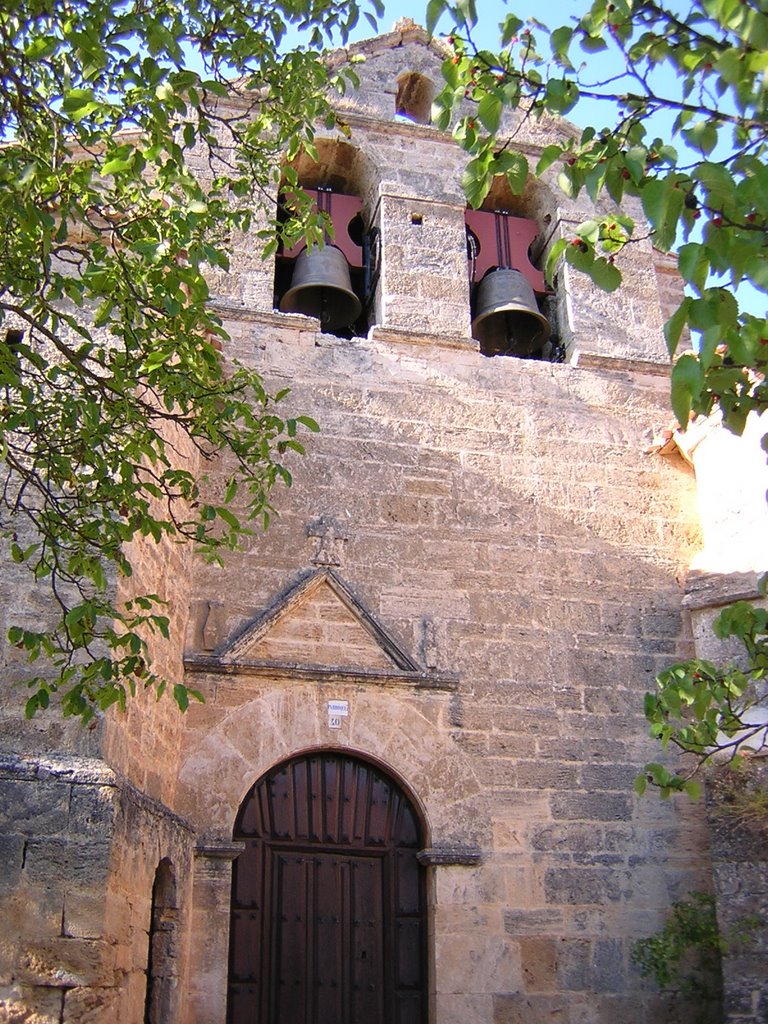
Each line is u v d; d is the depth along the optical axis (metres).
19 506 6.64
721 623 6.35
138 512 6.34
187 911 8.86
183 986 8.61
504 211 13.74
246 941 9.25
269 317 11.47
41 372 6.33
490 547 11.04
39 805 6.93
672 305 13.16
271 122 7.89
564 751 10.34
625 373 12.34
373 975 9.41
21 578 7.73
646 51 5.21
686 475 11.95
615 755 10.44
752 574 10.67
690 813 10.36
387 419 11.34
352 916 9.55
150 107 6.50
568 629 10.88
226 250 7.32
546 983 9.49
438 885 9.59
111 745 7.50
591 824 10.12
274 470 6.96
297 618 10.19
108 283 6.40
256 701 9.79
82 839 6.89
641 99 5.20
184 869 8.84
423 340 11.80
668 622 11.16
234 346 11.27
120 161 6.46
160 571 9.13
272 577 10.34
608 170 4.99
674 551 11.52
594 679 10.71
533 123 13.55
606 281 5.00
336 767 9.96
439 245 12.45
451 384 11.70
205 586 10.14
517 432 11.66
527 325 12.91
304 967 9.30
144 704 8.40
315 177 13.20
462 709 10.27
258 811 9.67
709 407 5.09
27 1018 6.48
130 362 6.64
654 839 10.20
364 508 10.88
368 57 13.33
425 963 9.51
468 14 4.93
